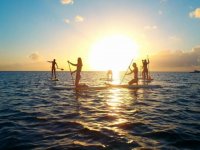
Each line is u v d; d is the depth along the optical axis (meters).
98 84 30.20
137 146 6.17
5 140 6.62
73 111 11.17
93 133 7.29
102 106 12.73
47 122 8.81
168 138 6.93
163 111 11.49
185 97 17.27
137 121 9.06
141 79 40.34
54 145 6.20
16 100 15.05
